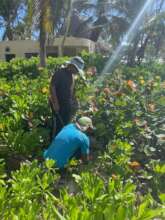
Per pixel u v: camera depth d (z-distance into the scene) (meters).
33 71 14.42
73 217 2.71
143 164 6.15
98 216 2.70
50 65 16.66
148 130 6.57
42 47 17.28
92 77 9.81
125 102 7.03
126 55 24.88
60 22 18.62
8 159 6.20
